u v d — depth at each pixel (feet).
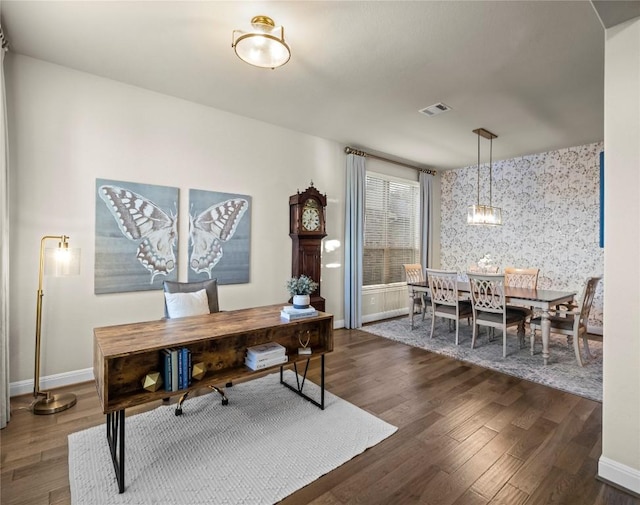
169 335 6.79
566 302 13.41
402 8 7.00
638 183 5.70
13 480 5.84
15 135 8.92
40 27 7.77
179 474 6.06
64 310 9.71
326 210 16.19
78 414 8.11
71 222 9.75
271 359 7.65
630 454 5.81
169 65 9.46
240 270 13.17
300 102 11.82
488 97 11.16
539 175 18.02
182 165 11.73
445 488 5.81
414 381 10.36
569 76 9.73
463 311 14.23
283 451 6.77
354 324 16.74
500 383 10.25
